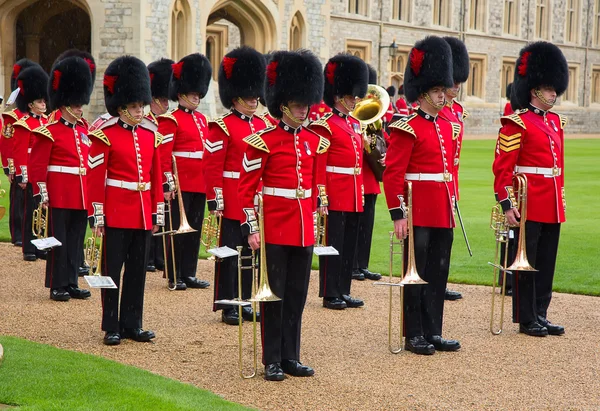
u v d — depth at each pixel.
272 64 6.26
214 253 6.13
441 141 7.00
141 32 24.73
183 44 26.47
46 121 10.79
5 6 26.27
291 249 6.25
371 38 39.03
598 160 25.80
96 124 9.38
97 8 25.06
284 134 6.21
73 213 8.80
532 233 7.53
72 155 8.77
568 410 5.52
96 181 7.04
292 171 6.19
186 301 8.64
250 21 28.70
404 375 6.23
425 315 6.99
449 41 8.94
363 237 9.88
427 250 7.03
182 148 9.31
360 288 9.39
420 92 6.98
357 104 9.84
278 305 6.16
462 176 19.98
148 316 7.96
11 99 10.58
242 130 8.04
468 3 44.44
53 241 7.77
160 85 9.70
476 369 6.39
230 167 8.01
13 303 8.34
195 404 5.28
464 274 9.88
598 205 15.34
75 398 5.27
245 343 7.05
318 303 8.68
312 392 5.82
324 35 31.44
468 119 44.75
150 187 7.36
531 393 5.84
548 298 7.69
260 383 6.01
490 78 46.12
